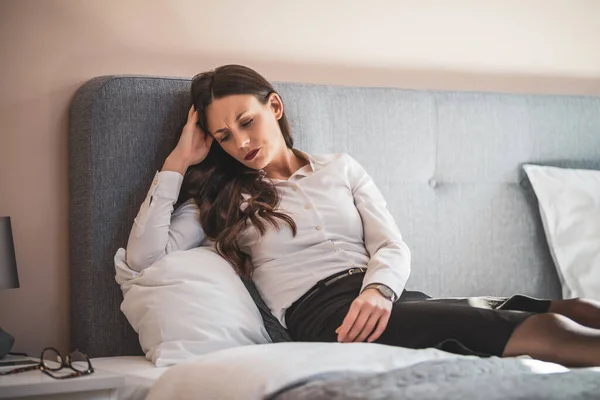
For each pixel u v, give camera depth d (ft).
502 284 9.50
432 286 9.16
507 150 9.62
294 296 7.39
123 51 8.62
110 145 7.87
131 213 7.91
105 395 6.02
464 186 9.42
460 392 4.60
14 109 8.18
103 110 7.87
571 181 9.57
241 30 9.14
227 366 5.51
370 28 9.75
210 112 7.81
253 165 7.83
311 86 8.86
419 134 9.20
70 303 8.24
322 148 8.75
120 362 7.13
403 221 9.07
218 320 7.11
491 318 6.14
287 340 7.47
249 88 7.86
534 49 10.58
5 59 8.16
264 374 5.18
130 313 7.32
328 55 9.54
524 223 9.64
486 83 10.33
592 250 9.39
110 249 7.82
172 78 8.27
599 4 10.85
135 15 8.67
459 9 10.18
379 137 9.01
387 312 6.77
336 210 7.77
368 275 7.21
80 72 8.43
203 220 7.81
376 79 9.77
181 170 7.75
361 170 8.23
